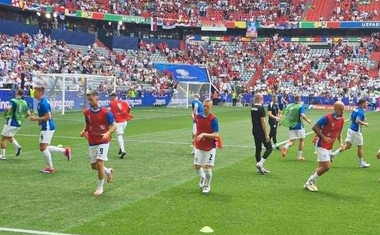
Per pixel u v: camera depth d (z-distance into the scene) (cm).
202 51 6694
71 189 1092
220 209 944
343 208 972
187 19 6681
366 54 6278
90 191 1077
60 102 3700
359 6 6694
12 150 1677
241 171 1385
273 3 7081
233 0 7150
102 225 819
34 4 5412
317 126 1096
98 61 5612
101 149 1037
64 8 5741
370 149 1964
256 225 839
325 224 853
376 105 5325
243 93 5784
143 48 6456
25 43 5034
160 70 5494
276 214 915
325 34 6844
